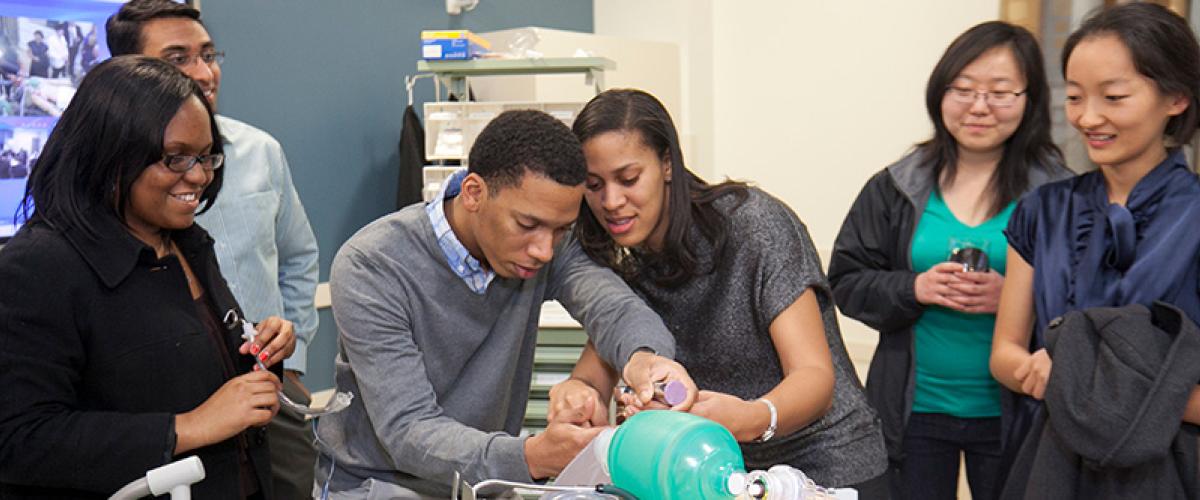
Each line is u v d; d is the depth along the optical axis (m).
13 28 2.67
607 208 1.46
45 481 1.32
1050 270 1.70
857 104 4.51
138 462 1.32
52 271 1.31
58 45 2.80
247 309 2.20
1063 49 1.70
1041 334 1.71
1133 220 1.61
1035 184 2.09
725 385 1.62
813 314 1.53
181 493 1.14
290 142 3.64
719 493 0.98
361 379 1.44
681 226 1.51
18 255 1.31
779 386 1.43
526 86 3.98
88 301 1.34
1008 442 1.87
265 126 3.53
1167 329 1.52
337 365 1.57
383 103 4.09
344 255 1.46
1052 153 2.13
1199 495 1.50
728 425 1.32
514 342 1.57
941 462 2.18
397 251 1.45
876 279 2.17
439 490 1.50
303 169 3.71
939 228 2.17
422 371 1.44
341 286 1.44
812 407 1.43
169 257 1.45
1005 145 2.13
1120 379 1.48
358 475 1.58
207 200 1.60
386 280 1.44
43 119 2.77
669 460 0.99
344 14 3.85
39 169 1.36
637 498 1.04
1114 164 1.64
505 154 1.29
